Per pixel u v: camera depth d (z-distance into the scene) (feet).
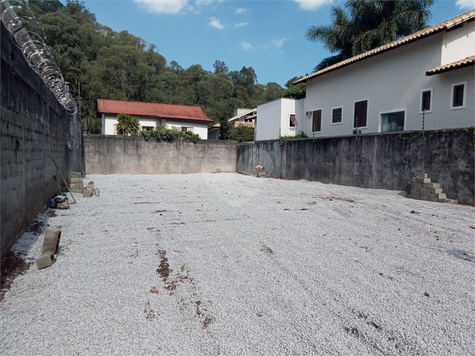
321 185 37.35
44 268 10.39
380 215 20.53
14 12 10.41
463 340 7.27
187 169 55.62
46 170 18.28
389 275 10.84
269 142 51.19
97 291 9.00
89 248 12.54
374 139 33.14
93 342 6.73
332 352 6.71
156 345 6.72
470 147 24.08
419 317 8.18
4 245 10.31
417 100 40.16
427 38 38.78
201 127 79.77
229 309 8.29
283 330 7.43
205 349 6.66
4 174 10.34
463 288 9.96
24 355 6.24
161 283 9.70
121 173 50.90
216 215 19.58
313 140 41.98
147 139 52.16
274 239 14.70
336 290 9.57
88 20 135.54
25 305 8.08
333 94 54.24
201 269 10.89
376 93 46.01
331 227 17.33
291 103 62.90
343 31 65.67
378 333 7.44
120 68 100.42
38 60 14.62
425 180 26.50
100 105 74.18
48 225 15.35
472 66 33.78
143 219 17.76
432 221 18.90
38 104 16.06
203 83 126.62
